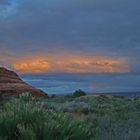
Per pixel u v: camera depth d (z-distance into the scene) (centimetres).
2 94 2742
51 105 1883
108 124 1535
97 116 1780
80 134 880
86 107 2075
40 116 905
